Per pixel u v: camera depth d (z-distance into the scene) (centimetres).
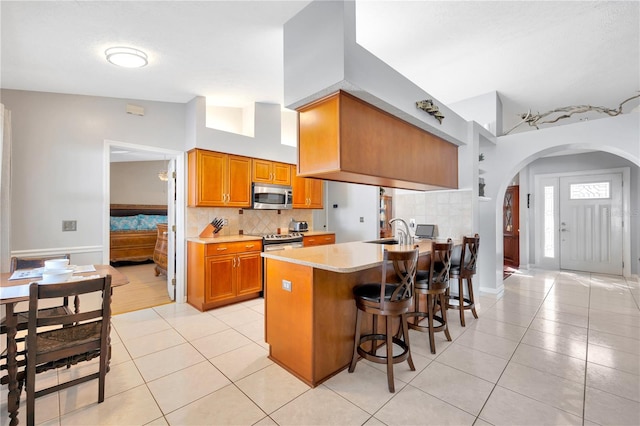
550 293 441
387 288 226
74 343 179
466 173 385
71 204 314
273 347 240
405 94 261
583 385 205
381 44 298
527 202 653
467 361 239
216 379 214
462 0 235
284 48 232
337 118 214
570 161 618
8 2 174
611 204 577
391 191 793
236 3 196
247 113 440
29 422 162
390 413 178
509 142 429
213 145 388
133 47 238
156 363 236
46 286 166
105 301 187
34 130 296
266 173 447
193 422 171
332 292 222
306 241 469
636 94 430
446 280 274
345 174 235
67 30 206
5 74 261
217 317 337
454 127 351
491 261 434
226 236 418
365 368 232
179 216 393
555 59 336
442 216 405
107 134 338
